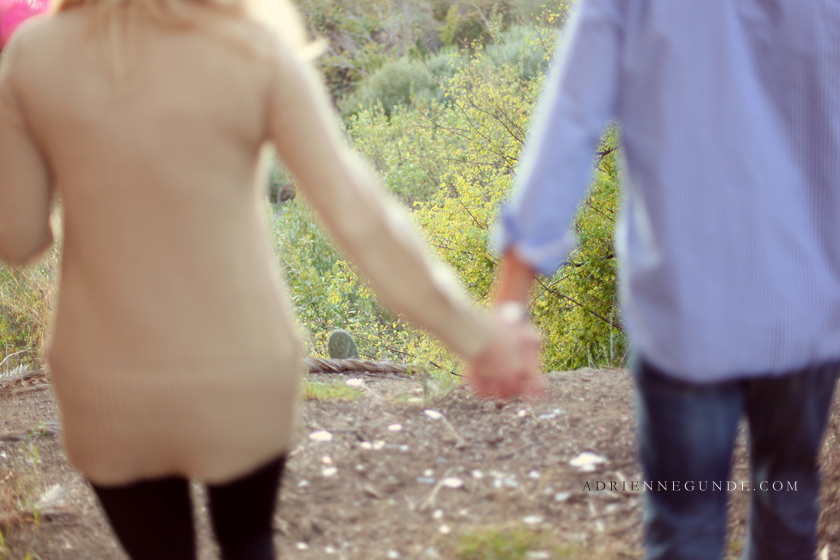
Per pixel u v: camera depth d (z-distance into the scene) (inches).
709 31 49.8
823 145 50.3
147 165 47.3
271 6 51.6
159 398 49.1
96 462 52.0
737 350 50.1
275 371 51.3
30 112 49.0
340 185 48.6
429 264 50.3
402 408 132.0
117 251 48.3
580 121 51.4
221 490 55.6
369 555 89.8
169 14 47.3
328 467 110.2
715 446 54.8
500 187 326.3
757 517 64.4
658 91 50.3
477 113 362.6
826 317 51.2
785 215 50.0
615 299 320.5
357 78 807.1
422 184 479.5
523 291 54.4
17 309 182.7
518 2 637.9
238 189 49.3
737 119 49.5
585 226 312.0
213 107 47.2
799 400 56.2
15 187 51.1
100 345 49.4
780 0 49.6
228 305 49.2
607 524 94.2
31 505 102.4
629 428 118.1
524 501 100.3
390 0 832.9
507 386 53.4
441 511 98.7
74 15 49.3
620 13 51.5
